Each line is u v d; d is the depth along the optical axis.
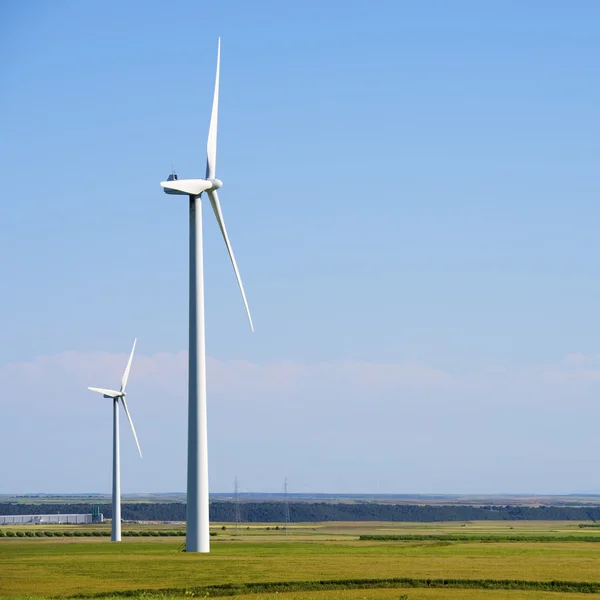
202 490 84.44
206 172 86.56
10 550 102.00
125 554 91.81
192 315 84.50
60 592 65.06
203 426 84.38
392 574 74.56
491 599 64.50
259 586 68.69
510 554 94.94
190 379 84.38
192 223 85.12
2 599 60.38
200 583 69.44
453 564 82.62
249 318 88.44
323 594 66.19
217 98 87.69
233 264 88.44
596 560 87.50
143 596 63.44
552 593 68.06
